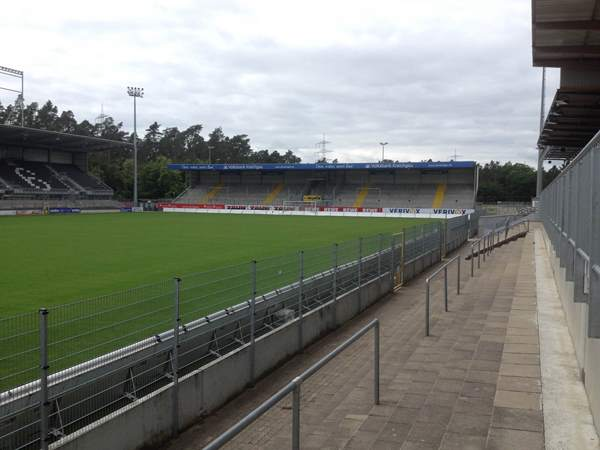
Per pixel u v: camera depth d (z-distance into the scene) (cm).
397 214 5912
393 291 1764
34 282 1586
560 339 832
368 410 656
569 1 1012
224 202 7356
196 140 13650
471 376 765
